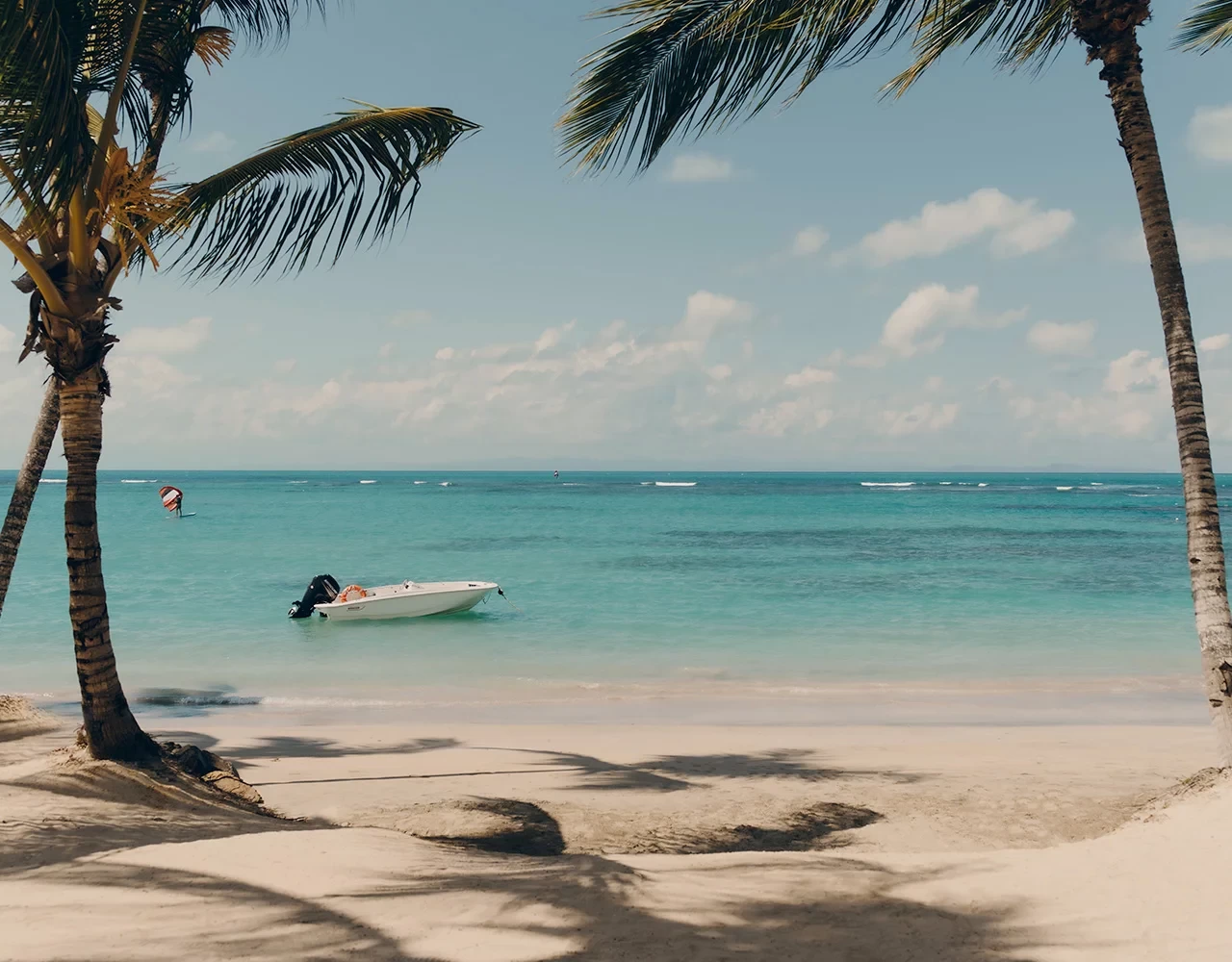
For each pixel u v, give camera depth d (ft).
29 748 32.09
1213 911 13.89
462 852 19.34
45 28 18.93
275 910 14.48
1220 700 21.34
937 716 40.86
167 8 25.26
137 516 211.41
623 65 22.97
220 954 12.59
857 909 14.66
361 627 66.28
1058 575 93.86
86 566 24.70
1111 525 178.19
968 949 13.00
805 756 32.50
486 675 50.98
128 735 25.21
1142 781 28.04
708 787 28.09
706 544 132.16
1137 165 22.43
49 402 31.99
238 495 356.59
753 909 14.64
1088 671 51.21
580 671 52.03
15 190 20.52
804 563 106.52
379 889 15.64
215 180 23.84
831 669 52.42
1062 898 14.98
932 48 23.32
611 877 16.34
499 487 497.46
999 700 44.19
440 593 68.95
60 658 54.80
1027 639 60.90
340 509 245.86
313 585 70.44
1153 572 96.43
